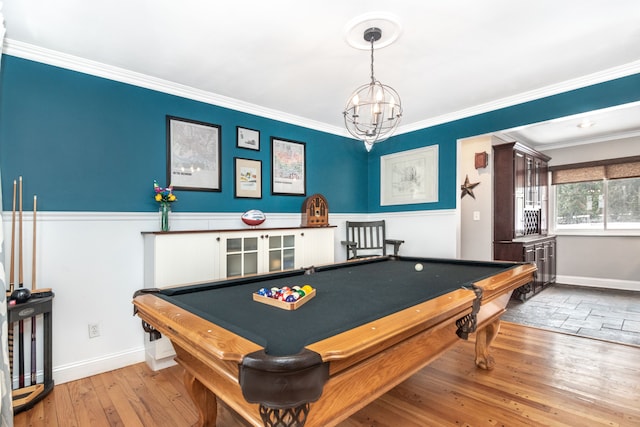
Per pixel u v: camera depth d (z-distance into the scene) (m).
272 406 0.83
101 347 2.38
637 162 4.59
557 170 5.29
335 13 1.82
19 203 2.08
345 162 4.34
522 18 1.89
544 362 2.41
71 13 1.79
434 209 3.86
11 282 2.01
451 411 1.81
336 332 1.01
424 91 2.99
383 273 2.23
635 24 1.95
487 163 4.28
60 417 1.80
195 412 1.85
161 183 2.71
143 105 2.63
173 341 1.34
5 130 2.06
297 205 3.77
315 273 2.25
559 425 1.66
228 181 3.16
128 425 1.73
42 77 2.19
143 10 1.77
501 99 3.19
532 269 2.18
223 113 3.12
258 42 2.12
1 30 1.50
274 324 1.19
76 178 2.31
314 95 3.06
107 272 2.42
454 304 1.32
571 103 2.80
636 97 2.47
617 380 2.12
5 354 1.38
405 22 1.92
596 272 4.96
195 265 2.53
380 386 1.17
